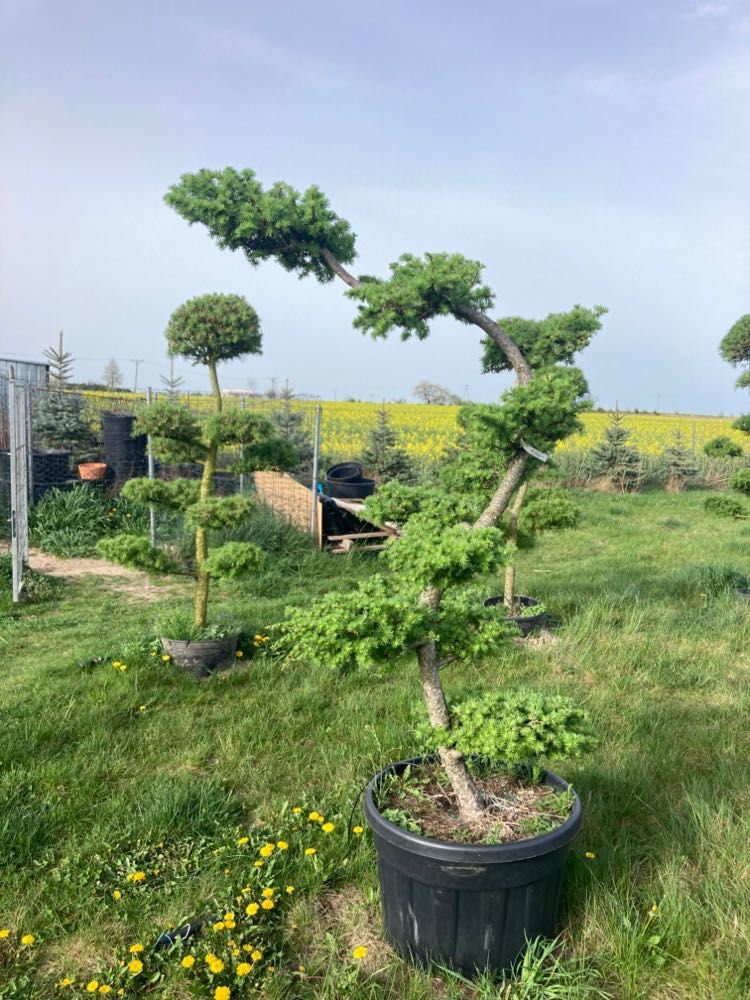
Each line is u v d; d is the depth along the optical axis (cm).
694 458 2272
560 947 283
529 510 691
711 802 366
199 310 559
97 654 590
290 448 602
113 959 281
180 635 572
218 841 348
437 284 347
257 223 406
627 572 968
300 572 951
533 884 265
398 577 323
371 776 403
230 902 305
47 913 299
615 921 287
